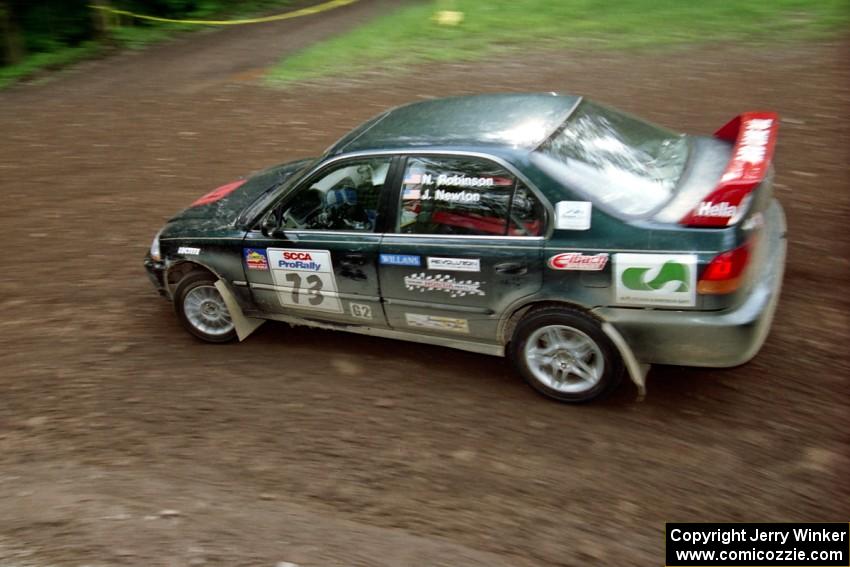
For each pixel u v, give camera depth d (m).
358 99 10.79
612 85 10.03
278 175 5.88
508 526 3.61
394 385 4.82
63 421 4.72
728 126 4.82
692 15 12.71
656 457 3.99
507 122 4.58
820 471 3.78
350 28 15.39
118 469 4.24
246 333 5.40
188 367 5.23
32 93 13.43
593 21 13.27
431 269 4.48
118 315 6.00
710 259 3.82
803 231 6.11
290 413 4.62
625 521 3.59
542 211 4.14
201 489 4.02
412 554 3.46
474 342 4.66
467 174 4.34
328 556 3.48
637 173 4.29
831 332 4.84
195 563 3.49
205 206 5.66
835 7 11.85
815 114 8.27
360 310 4.89
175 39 16.38
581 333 4.23
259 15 17.81
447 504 3.79
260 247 5.01
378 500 3.85
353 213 4.70
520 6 14.75
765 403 4.30
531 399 4.57
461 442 4.24
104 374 5.21
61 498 4.02
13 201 8.52
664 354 4.12
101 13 16.42
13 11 16.14
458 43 13.01
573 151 4.30
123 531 3.73
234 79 12.72
